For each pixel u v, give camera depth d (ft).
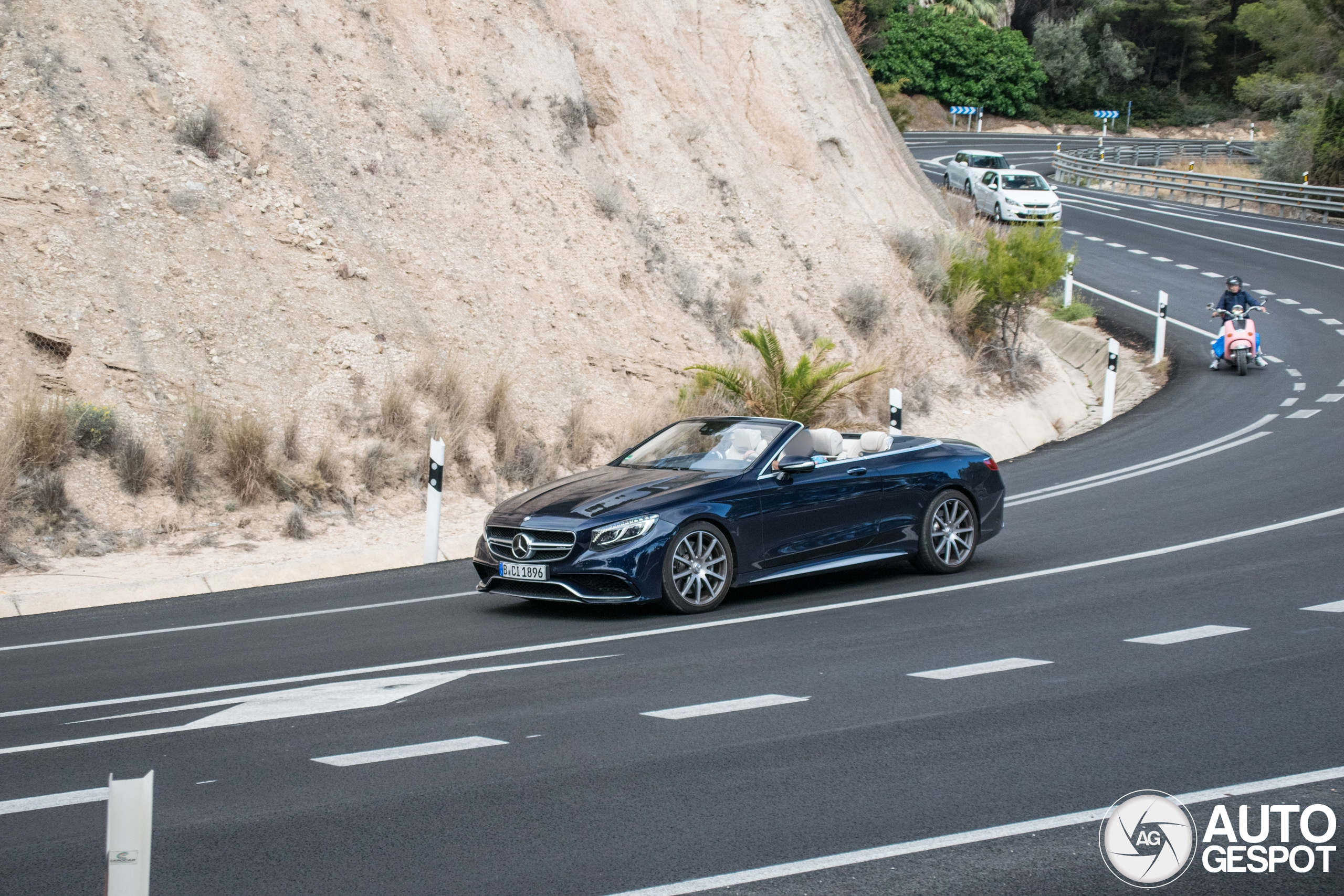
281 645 28.60
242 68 58.34
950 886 14.14
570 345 57.31
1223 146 224.74
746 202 72.28
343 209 56.34
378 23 65.51
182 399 46.26
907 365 67.56
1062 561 35.91
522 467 49.24
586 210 64.34
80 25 55.16
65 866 15.24
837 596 32.50
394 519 44.68
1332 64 205.98
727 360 61.26
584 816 16.53
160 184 52.06
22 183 49.14
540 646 27.40
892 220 80.84
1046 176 197.06
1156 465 54.29
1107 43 286.66
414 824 16.39
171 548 40.19
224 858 15.31
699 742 19.79
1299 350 82.48
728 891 14.06
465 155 62.80
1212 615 28.22
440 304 55.42
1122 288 103.09
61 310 46.21
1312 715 20.48
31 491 40.27
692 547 30.66
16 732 21.88
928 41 268.82
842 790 17.33
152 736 21.11
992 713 21.03
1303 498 44.19
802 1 85.20
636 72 73.72
